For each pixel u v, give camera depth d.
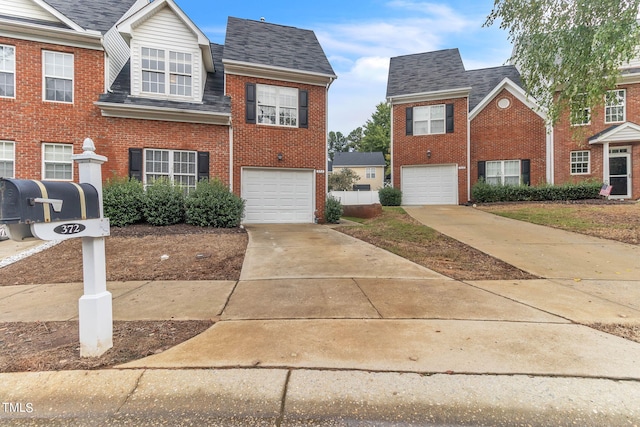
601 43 6.55
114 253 7.05
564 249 7.20
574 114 8.02
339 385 2.43
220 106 11.76
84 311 2.88
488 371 2.60
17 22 9.80
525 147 15.84
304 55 13.54
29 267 6.26
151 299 4.46
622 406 2.19
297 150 13.00
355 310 3.99
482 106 16.53
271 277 5.48
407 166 17.14
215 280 5.35
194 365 2.72
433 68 17.53
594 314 3.82
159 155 11.31
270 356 2.86
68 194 2.61
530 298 4.40
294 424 2.05
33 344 3.17
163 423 2.08
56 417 2.15
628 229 8.64
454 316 3.78
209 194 10.43
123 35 10.91
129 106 10.67
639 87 14.16
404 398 2.28
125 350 3.01
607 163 14.12
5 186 2.30
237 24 13.70
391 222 11.29
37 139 10.28
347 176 35.78
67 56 10.58
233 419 2.11
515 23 8.13
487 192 15.35
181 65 11.64
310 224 12.41
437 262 6.42
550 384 2.43
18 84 10.11
